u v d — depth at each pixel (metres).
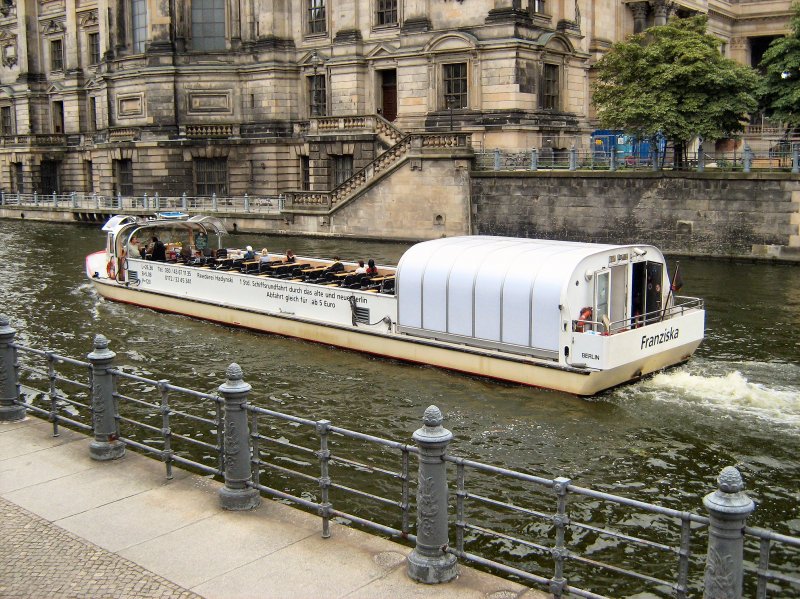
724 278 34.38
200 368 23.09
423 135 46.72
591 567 12.11
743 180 38.34
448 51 51.38
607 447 16.77
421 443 9.31
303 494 14.60
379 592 9.10
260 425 18.14
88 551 10.05
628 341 19.39
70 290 35.25
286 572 9.54
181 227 33.62
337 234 50.94
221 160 63.16
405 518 10.10
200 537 10.41
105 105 70.88
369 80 57.47
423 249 22.70
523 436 17.44
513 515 13.77
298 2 60.38
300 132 60.88
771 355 22.83
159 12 63.16
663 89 40.66
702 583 11.70
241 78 62.84
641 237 41.19
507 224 44.91
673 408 18.70
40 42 83.38
